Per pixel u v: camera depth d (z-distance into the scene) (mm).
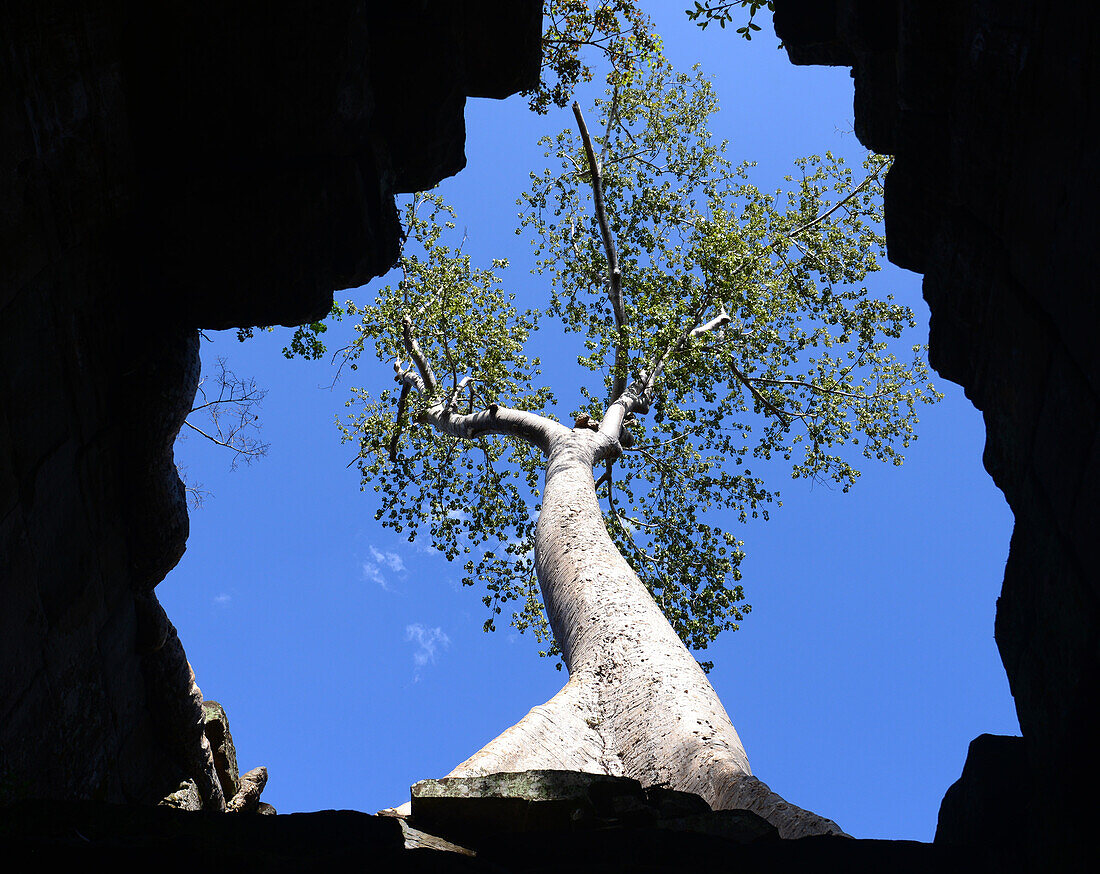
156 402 6965
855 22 5863
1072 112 3506
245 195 6543
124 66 5887
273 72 6023
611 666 7695
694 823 4016
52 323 5816
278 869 2746
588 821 3936
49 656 6023
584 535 9656
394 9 6980
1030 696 4203
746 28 6980
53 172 5504
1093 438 3475
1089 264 3410
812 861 3473
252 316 7219
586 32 12039
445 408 14773
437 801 4090
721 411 15188
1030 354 4215
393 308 15266
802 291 16109
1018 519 4520
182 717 8133
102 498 6777
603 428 12555
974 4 4312
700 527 14539
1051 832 3406
